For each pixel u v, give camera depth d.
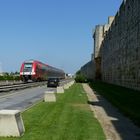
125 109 20.11
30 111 18.20
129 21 43.09
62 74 129.88
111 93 37.12
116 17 58.31
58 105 22.19
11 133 10.84
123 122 15.05
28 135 11.13
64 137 10.91
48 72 85.25
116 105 22.80
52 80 58.03
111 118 16.33
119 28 53.66
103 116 17.06
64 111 18.45
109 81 70.06
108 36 72.94
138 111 19.27
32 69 67.44
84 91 41.53
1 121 10.87
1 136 10.81
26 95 34.75
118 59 54.94
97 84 68.31
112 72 64.25
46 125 13.26
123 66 48.88
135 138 11.30
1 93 37.22
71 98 28.98
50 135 11.20
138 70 36.84
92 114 17.55
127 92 37.34
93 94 35.62
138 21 36.59
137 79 37.50
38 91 42.88
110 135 11.73
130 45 42.34
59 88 36.91
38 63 71.06
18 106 22.61
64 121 14.45
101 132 12.12
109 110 20.00
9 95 34.47
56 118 15.41
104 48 84.19
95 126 13.39
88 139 10.77
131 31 41.53
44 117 15.72
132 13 40.69
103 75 86.19
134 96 31.44
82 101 26.05
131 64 41.62
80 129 12.52
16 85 46.31
